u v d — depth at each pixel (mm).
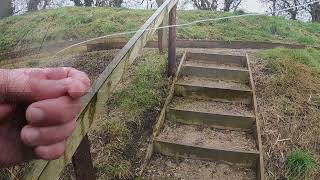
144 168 3654
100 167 3580
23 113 595
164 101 4496
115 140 3879
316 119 4129
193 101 4617
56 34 5281
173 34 4719
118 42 5648
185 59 5449
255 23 7344
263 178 3398
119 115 4191
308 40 6645
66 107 566
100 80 2010
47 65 3260
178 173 3664
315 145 3822
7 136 604
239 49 5930
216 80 5000
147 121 4184
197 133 4156
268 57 5328
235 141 3990
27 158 630
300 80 4766
